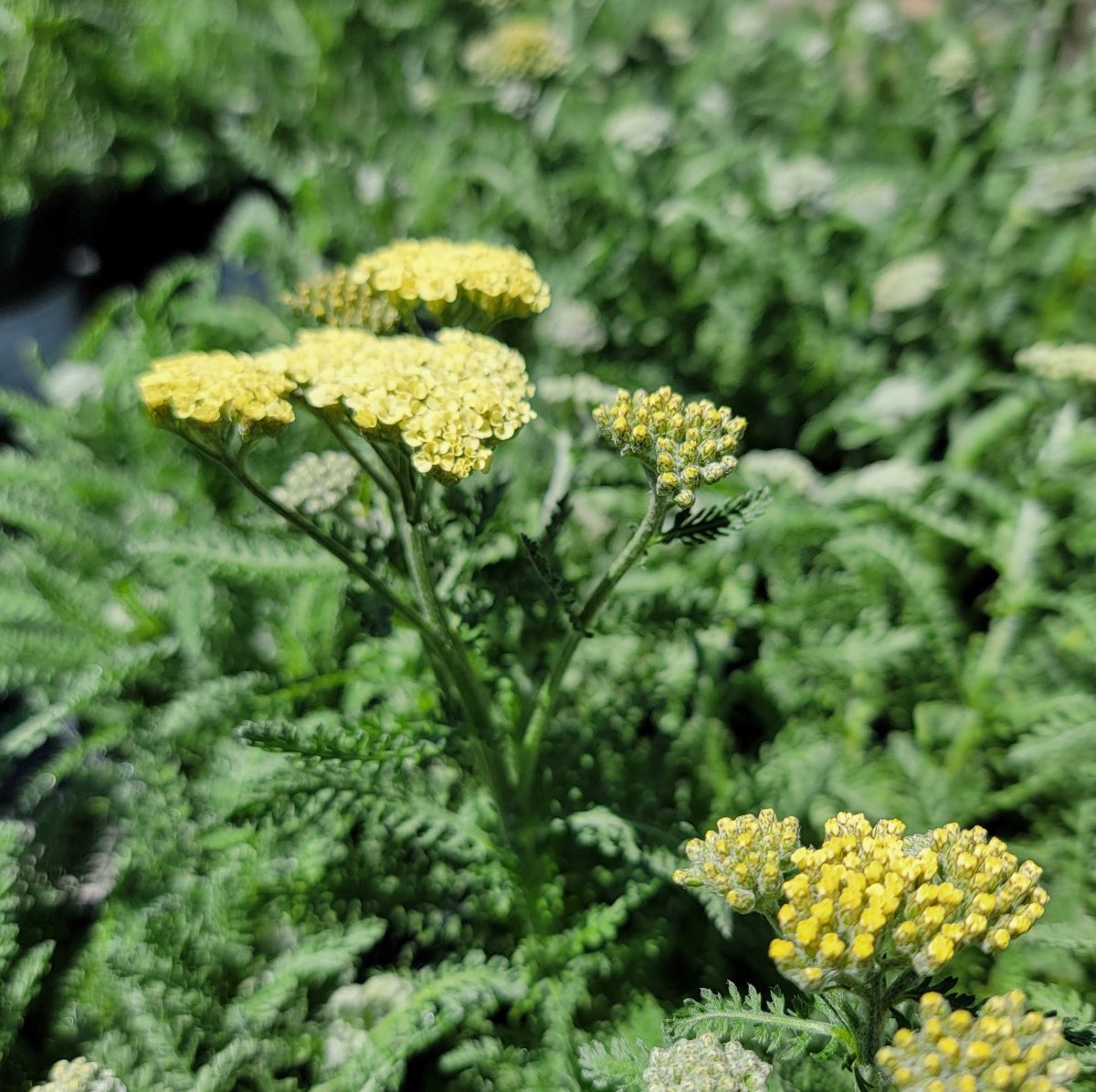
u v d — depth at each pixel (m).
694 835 0.25
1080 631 0.31
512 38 0.48
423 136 0.51
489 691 0.27
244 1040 0.23
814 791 0.28
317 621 0.31
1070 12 0.47
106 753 0.32
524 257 0.24
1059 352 0.33
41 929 0.26
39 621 0.32
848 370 0.42
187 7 0.53
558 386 0.28
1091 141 0.43
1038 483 0.32
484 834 0.25
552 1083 0.23
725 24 0.59
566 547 0.32
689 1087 0.18
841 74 0.56
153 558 0.25
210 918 0.26
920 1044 0.16
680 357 0.43
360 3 0.53
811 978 0.16
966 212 0.44
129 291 0.41
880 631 0.31
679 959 0.27
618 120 0.44
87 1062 0.22
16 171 0.49
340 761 0.23
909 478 0.33
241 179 0.55
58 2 0.50
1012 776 0.30
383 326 0.26
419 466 0.20
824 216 0.44
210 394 0.20
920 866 0.17
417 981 0.25
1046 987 0.23
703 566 0.33
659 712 0.31
